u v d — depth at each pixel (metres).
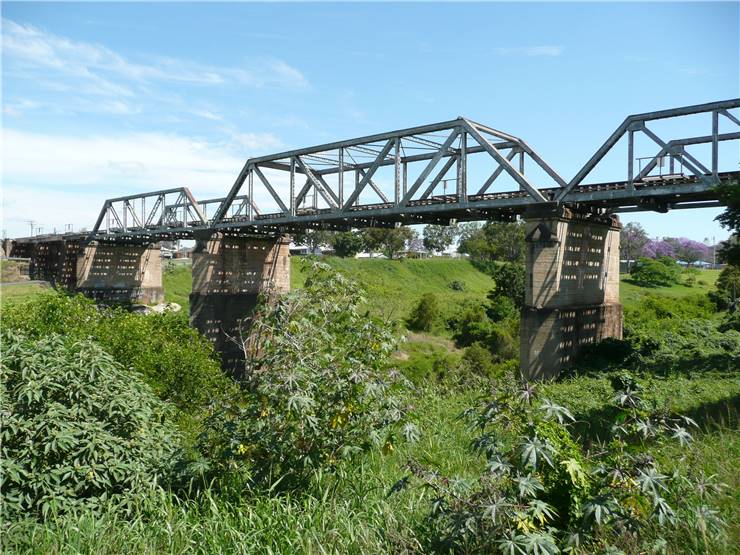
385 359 7.21
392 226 34.91
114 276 64.31
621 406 4.91
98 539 5.32
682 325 30.97
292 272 61.25
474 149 28.81
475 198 27.55
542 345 23.98
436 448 8.12
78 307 19.95
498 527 4.14
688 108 20.84
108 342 17.47
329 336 6.91
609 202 24.78
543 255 24.55
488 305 54.25
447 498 4.76
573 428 10.01
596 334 27.11
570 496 4.45
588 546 4.36
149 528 5.66
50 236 71.56
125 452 6.56
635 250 98.56
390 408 6.46
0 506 5.62
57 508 5.79
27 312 19.14
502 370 29.62
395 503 5.81
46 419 6.20
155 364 17.50
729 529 4.45
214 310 41.78
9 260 72.12
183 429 10.69
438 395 12.80
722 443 6.82
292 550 4.94
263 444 6.29
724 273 44.53
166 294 70.38
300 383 6.09
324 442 6.43
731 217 15.82
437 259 83.56
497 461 4.18
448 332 49.88
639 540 4.38
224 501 6.11
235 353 42.22
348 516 5.48
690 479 4.88
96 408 6.89
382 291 52.25
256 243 44.88
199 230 42.56
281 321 6.88
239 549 5.04
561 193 24.27
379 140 31.48
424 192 30.69
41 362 6.91
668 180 22.42
